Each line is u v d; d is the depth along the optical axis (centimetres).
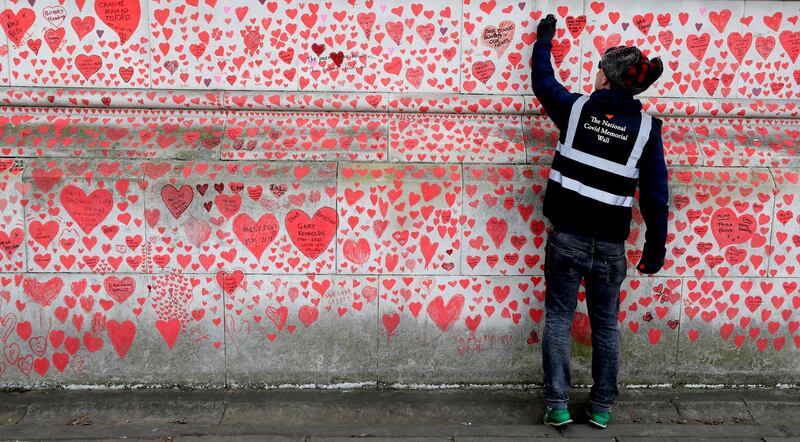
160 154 348
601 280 315
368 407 345
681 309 361
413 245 350
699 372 367
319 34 361
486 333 359
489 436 320
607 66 303
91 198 342
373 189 345
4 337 350
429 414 341
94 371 355
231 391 356
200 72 362
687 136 367
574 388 367
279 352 356
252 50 361
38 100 355
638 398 357
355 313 354
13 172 340
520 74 365
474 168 352
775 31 366
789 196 354
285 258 349
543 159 355
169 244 346
